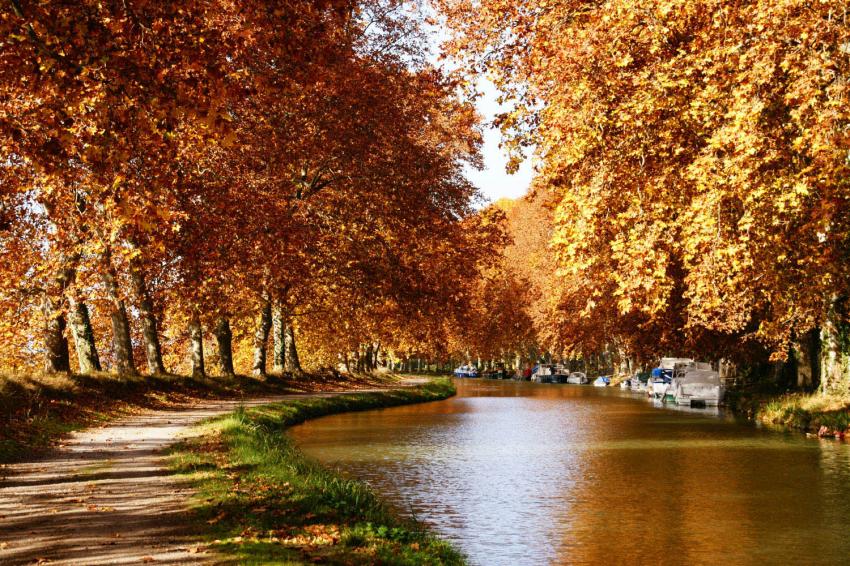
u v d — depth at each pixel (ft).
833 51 49.37
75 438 64.44
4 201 62.49
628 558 37.88
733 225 58.34
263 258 94.68
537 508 49.44
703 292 57.57
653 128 59.16
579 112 56.39
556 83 58.08
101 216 73.36
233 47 40.06
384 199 117.80
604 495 53.72
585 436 92.73
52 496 39.24
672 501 51.47
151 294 111.45
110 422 78.28
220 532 31.94
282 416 102.58
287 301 132.05
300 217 107.04
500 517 46.80
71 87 36.32
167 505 37.22
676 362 187.73
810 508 49.01
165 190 69.05
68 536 30.91
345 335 182.91
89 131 40.83
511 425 107.96
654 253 55.36
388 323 160.04
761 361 158.30
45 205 73.00
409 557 31.09
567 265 57.77
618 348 290.56
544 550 39.27
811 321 88.38
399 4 120.88
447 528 43.96
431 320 144.46
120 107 36.52
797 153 54.44
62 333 92.38
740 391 158.92
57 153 38.96
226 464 50.75
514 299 331.98
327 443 84.02
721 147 51.26
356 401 142.00
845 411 92.48
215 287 101.09
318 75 43.65
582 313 61.46
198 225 80.74
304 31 42.47
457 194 131.44
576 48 55.83
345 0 42.88
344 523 36.24
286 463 53.31
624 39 56.39
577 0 61.72
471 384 309.42
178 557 27.78
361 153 113.70
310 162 113.09
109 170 43.93
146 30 36.27
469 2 66.59
